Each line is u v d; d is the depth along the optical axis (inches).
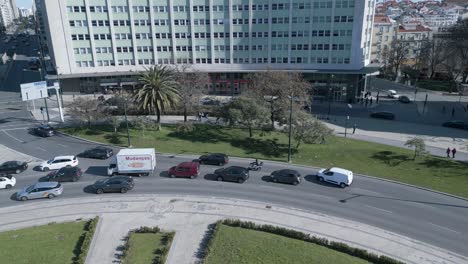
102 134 2439.7
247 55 3651.6
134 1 3543.3
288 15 3435.0
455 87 4227.4
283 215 1423.5
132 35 3627.0
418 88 4276.6
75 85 3722.9
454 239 1256.8
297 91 2470.5
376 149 2086.6
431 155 2012.8
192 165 1777.8
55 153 2143.2
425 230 1314.0
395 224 1354.6
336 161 1990.7
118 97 2773.1
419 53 5157.5
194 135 2422.5
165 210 1462.8
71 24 3511.3
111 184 1621.6
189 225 1344.7
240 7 3508.9
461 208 1467.8
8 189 1690.5
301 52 3513.8
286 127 2212.1
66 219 1401.3
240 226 1318.9
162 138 2368.4
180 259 1131.3
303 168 1910.7
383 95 3878.0
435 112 3166.8
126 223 1363.2
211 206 1496.1
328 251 1159.0
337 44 3388.3
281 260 1102.4
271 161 2006.6
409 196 1581.0
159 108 2385.6
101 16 3545.8
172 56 3708.2
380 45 5369.1
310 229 1321.4
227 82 3789.4
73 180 1752.0
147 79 2404.0
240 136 2395.4
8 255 1152.2
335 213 1438.2
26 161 2021.4
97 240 1245.1
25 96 2583.7
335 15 3312.0
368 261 1112.2
